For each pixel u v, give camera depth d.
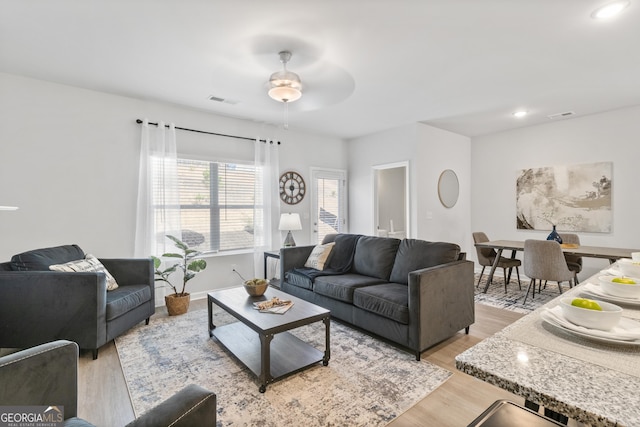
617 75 3.12
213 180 4.31
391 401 1.89
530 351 0.68
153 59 2.75
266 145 4.71
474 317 3.04
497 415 0.67
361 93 3.56
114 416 1.78
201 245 4.21
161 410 0.89
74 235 3.35
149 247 3.69
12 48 2.56
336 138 5.73
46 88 3.20
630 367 0.61
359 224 5.71
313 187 5.42
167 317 3.38
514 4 2.02
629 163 4.13
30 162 3.12
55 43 2.49
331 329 3.03
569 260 4.13
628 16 2.13
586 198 4.48
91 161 3.44
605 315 0.71
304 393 1.98
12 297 2.41
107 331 2.53
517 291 4.38
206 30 2.31
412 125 4.80
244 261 4.57
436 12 2.10
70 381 1.18
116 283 3.03
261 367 2.01
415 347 2.39
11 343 2.41
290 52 2.63
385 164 5.23
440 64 2.86
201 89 3.43
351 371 2.23
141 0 1.97
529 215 5.04
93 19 2.17
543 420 0.65
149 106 3.80
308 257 3.98
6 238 3.01
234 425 1.69
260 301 2.60
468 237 5.72
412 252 3.12
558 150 4.73
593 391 0.53
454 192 5.38
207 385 2.07
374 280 3.21
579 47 2.56
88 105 3.42
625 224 4.17
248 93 3.54
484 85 3.35
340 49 2.58
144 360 2.42
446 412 1.80
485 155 5.57
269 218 4.68
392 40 2.45
